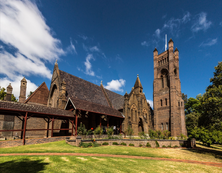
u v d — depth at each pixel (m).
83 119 29.31
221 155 19.34
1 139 23.14
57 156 11.15
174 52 55.03
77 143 17.28
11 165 8.45
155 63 55.56
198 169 10.92
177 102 46.81
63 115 22.25
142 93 45.22
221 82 20.28
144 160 12.20
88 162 10.04
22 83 31.72
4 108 16.08
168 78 49.59
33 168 8.18
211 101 18.31
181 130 43.56
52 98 33.09
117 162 10.64
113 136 27.14
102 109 30.03
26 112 18.06
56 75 31.47
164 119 47.72
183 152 19.67
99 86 42.53
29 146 15.95
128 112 35.06
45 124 30.03
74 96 30.44
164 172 9.36
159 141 23.17
